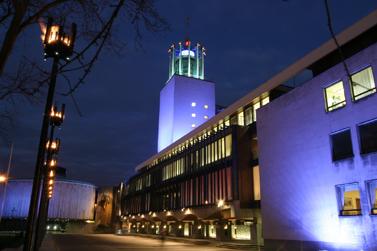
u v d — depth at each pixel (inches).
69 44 305.4
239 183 1518.2
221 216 1616.6
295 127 1111.6
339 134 948.0
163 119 3319.4
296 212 1059.3
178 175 2256.4
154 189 2689.5
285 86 1544.0
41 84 195.8
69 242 1691.7
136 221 3196.4
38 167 441.7
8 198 4559.5
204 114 3184.1
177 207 2197.3
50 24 305.1
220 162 1704.0
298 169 1073.5
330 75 989.8
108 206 4682.6
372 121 848.9
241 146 1583.4
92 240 1953.7
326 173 962.1
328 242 925.2
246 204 1501.0
